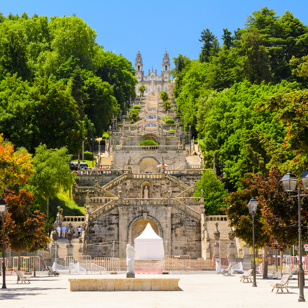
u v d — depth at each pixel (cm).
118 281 3331
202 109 12706
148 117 16438
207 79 14262
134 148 10294
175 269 5741
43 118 8238
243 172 7469
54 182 6638
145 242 5731
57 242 6394
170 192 7812
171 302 2575
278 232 3497
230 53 14338
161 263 5738
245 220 4609
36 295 2973
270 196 3556
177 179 8131
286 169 2962
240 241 6288
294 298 2761
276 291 3198
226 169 8288
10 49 12044
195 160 10512
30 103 8200
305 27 13500
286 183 2758
